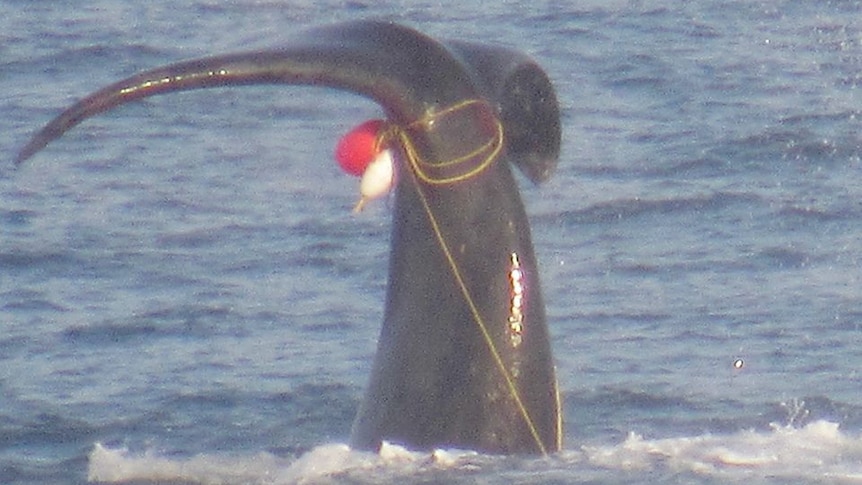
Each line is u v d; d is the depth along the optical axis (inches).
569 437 1508.4
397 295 1339.8
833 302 2037.4
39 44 3816.4
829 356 1825.8
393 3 4291.3
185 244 2402.8
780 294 2080.5
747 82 3444.9
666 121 3122.5
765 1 4261.8
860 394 1678.2
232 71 1283.2
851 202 2536.9
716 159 2829.7
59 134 1277.1
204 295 2156.7
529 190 2625.5
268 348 1927.9
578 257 2289.6
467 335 1315.2
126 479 1401.3
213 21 4082.2
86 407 1699.1
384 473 1267.2
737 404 1644.9
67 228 2485.2
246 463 1400.1
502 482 1243.2
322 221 2506.2
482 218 1318.9
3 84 3481.8
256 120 3193.9
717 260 2251.5
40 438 1595.7
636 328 1958.7
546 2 4284.0
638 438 1440.7
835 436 1392.7
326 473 1282.0
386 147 1331.2
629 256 2283.5
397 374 1327.5
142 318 2054.6
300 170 2829.7
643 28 3978.8
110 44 3806.6
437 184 1316.4
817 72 3543.3
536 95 1349.7
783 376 1752.0
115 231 2471.7
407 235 1333.7
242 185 2736.2
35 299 2146.9
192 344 1951.3
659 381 1737.2
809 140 2928.2
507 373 1311.5
